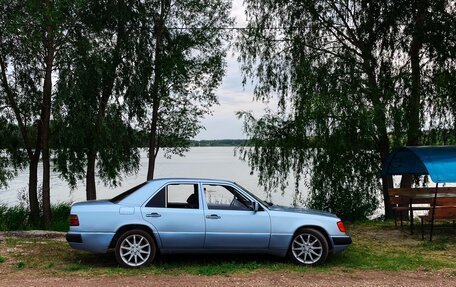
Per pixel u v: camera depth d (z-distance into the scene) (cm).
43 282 689
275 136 1728
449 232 1270
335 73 1571
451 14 1520
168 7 1798
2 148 1809
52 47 1576
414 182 1745
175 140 1955
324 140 1573
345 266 830
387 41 1614
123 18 1653
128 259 793
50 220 1678
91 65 1527
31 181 1798
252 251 817
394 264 848
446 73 1492
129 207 796
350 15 1697
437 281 721
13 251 945
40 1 1379
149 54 1764
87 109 1568
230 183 840
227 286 672
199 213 804
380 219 1689
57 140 1659
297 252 832
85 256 901
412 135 1536
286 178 1720
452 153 1162
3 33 1542
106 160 1672
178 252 802
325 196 1680
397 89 1535
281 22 1753
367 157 1686
